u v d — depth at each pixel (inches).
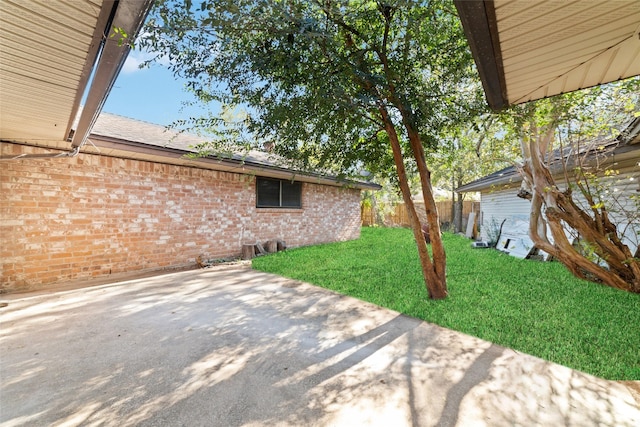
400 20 132.0
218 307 157.2
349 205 482.0
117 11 65.5
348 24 131.6
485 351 111.5
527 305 159.6
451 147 198.8
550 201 211.3
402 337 123.2
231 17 98.1
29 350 108.8
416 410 78.7
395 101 151.1
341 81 134.1
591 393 86.4
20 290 185.6
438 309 154.6
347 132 175.9
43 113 127.3
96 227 219.8
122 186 233.0
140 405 80.0
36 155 175.9
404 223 719.1
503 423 73.9
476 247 382.6
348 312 151.5
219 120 187.0
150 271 248.1
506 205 384.5
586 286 193.5
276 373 95.9
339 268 254.1
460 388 88.4
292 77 138.9
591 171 206.8
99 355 105.7
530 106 143.7
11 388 86.4
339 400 82.7
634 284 183.3
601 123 172.4
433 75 153.3
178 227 268.4
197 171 282.4
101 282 208.2
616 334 125.3
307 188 406.9
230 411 78.0
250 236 331.3
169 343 115.6
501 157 254.1
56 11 66.6
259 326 133.2
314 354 108.5
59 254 203.0
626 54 83.7
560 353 109.8
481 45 69.0
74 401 81.1
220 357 105.6
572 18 65.2
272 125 157.9
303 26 103.3
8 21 70.3
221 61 129.6
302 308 156.9
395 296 177.6
